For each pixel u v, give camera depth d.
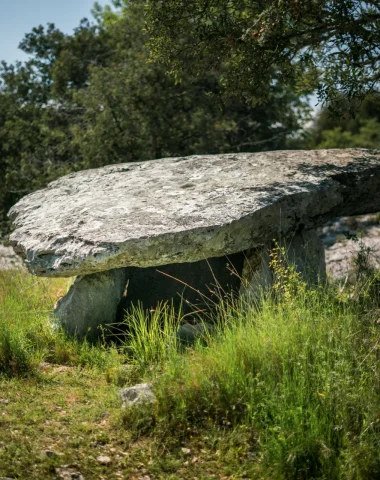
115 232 6.08
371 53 6.85
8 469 4.04
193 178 7.75
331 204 7.28
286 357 4.74
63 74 17.27
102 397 5.09
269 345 4.90
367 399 4.30
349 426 4.18
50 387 5.34
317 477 3.95
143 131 14.42
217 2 7.02
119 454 4.32
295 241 7.21
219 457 4.21
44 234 6.42
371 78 7.07
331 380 4.41
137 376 5.46
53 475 4.01
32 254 6.27
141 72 14.52
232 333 5.34
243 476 4.05
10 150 16.33
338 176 7.59
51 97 17.47
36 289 8.16
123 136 14.58
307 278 7.05
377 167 7.95
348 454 3.96
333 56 7.27
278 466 3.97
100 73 14.70
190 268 7.49
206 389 4.63
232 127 15.95
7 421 4.67
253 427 4.37
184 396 4.62
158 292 7.39
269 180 7.38
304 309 5.32
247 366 4.79
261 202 6.67
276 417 4.25
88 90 15.20
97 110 15.18
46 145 16.02
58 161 15.72
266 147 18.28
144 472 4.12
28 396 5.11
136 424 4.54
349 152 8.64
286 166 7.91
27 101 17.55
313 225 7.17
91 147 14.33
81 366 5.91
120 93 14.43
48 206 7.51
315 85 8.51
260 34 6.75
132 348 5.96
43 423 4.69
